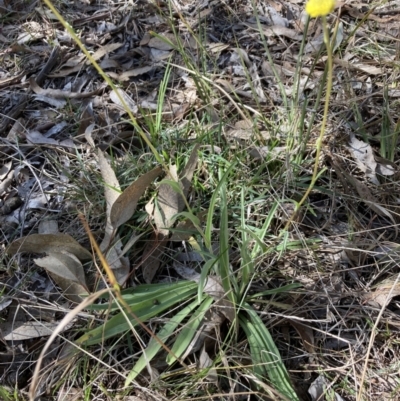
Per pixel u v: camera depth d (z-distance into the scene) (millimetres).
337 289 521
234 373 466
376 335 490
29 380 482
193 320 470
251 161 617
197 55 767
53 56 779
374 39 763
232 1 839
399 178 601
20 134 684
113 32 820
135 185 526
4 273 556
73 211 596
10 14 868
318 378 467
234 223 565
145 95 729
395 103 674
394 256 535
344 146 625
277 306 505
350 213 576
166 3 845
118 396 461
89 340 468
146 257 532
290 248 538
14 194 625
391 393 448
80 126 682
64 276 494
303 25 794
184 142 637
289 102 686
